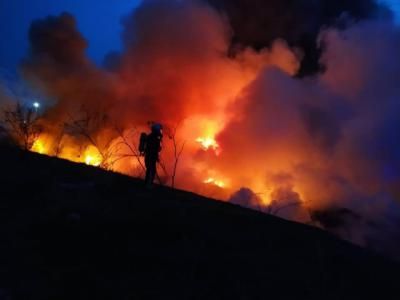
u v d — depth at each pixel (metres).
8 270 6.22
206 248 8.25
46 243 7.18
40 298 5.76
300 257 9.05
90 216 8.63
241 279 7.32
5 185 9.70
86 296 6.02
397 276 9.71
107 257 7.12
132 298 6.18
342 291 7.99
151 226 8.62
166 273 7.00
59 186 10.35
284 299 7.11
